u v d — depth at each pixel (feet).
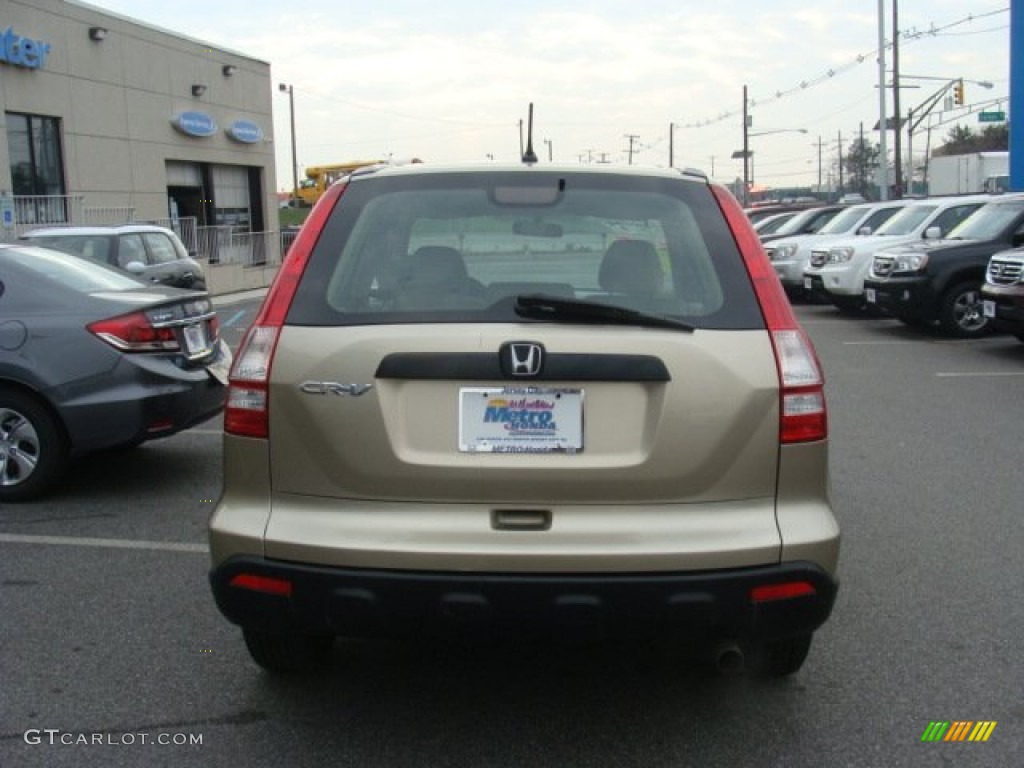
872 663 13.19
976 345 43.39
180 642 13.93
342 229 11.18
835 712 11.94
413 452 10.17
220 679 12.84
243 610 10.39
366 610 10.00
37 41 75.61
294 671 12.87
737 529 10.09
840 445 25.31
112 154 86.07
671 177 11.78
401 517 10.14
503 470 10.05
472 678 12.90
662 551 9.88
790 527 10.19
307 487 10.32
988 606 14.99
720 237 11.03
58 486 22.03
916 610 14.87
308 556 10.09
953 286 45.27
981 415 28.86
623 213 11.35
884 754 11.03
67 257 22.58
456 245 11.20
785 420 10.23
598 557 9.84
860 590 15.66
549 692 12.52
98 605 15.24
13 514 19.93
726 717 11.86
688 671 13.07
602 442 10.13
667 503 10.13
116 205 86.48
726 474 10.15
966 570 16.51
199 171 102.42
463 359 10.07
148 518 19.63
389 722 11.78
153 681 12.78
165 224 83.46
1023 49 79.61
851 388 33.42
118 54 86.63
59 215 77.56
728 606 9.96
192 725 11.69
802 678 12.79
